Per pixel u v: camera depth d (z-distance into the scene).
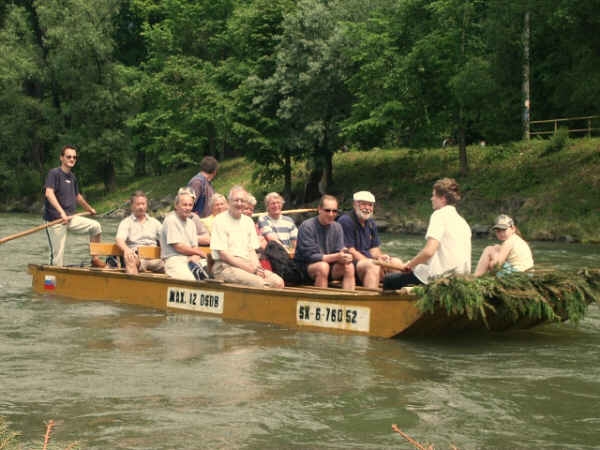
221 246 8.50
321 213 8.44
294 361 6.35
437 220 7.29
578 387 5.65
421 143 32.53
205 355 6.54
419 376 5.91
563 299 7.21
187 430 4.61
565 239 23.28
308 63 33.56
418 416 4.92
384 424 4.76
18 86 45.78
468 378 5.88
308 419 4.84
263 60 36.69
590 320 8.64
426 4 31.19
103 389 5.46
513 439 4.51
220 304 8.39
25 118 46.22
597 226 22.92
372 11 34.38
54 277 10.20
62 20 45.25
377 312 7.24
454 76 29.31
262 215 9.73
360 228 8.65
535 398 5.35
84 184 50.44
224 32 44.00
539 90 31.98
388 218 30.42
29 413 4.91
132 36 53.25
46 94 49.53
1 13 48.97
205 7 45.91
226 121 37.47
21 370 6.00
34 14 48.34
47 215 10.56
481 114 29.92
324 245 8.48
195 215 9.56
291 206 36.97
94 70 46.78
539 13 23.38
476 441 4.48
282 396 5.32
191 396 5.31
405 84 30.94
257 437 4.50
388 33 31.91
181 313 8.67
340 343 7.04
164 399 5.23
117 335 7.40
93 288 9.71
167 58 46.78
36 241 18.81
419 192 31.86
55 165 46.28
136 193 9.98
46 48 47.28
